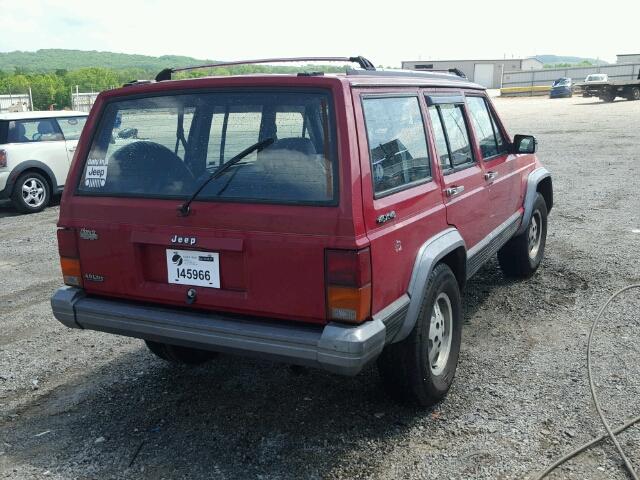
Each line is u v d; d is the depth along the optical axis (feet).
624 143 58.70
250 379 14.48
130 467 11.27
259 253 10.50
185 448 11.79
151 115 11.79
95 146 12.30
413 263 11.76
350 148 10.11
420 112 12.91
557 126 80.07
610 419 12.24
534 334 16.51
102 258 12.01
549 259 23.04
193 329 11.05
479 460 11.10
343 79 10.46
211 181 10.98
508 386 13.74
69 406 13.60
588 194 35.47
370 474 10.82
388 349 12.00
